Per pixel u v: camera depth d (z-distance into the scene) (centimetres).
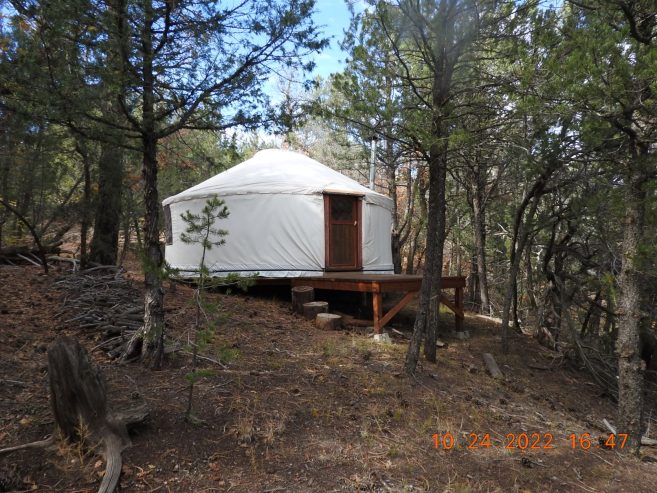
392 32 472
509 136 545
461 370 616
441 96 503
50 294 588
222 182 919
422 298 540
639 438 417
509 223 1094
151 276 426
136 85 386
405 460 339
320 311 726
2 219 783
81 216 742
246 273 849
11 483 259
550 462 374
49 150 586
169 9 378
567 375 751
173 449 308
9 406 328
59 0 335
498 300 1552
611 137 498
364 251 930
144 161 425
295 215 859
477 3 446
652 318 746
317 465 316
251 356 506
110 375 398
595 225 707
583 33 365
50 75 361
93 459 283
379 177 1745
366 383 473
